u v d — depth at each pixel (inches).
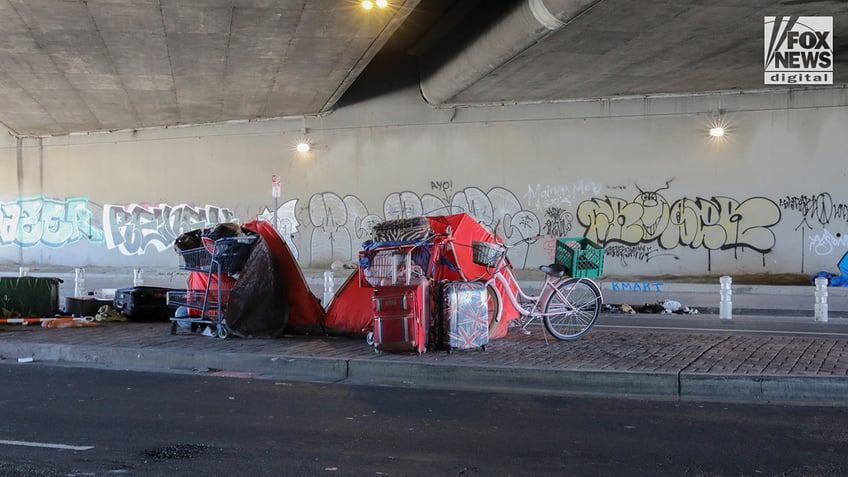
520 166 1008.2
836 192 921.5
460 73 863.7
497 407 293.1
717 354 361.4
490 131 1016.2
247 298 420.2
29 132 1184.8
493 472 216.1
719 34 701.3
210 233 428.5
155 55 772.6
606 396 311.6
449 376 336.2
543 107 1001.5
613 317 596.1
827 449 236.7
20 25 667.4
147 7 623.8
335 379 348.8
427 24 833.5
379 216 1052.5
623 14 638.5
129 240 1165.7
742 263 948.0
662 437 250.8
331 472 216.2
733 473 214.2
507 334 425.7
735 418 274.8
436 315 370.3
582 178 991.0
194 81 884.0
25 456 230.8
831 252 922.7
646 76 867.4
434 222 413.1
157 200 1149.7
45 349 404.8
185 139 1136.2
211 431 260.1
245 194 1107.3
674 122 964.0
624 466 221.1
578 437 251.4
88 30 684.7
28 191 1203.2
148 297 507.5
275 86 914.7
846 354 360.2
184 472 215.9
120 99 971.3
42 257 1200.8
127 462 225.3
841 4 615.5
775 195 938.7
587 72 845.8
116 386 334.0
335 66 825.5
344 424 269.0
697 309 657.6
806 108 930.1
